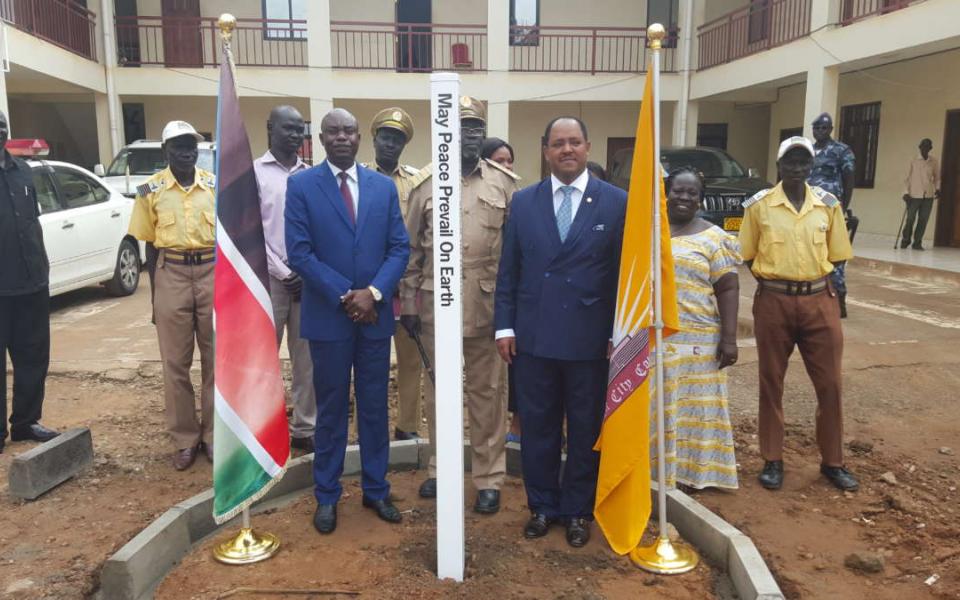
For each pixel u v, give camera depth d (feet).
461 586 10.02
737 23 53.52
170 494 12.91
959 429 15.58
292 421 14.97
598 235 10.82
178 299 13.66
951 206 40.78
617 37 54.13
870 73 45.47
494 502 12.42
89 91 48.83
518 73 52.49
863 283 31.96
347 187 11.52
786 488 13.15
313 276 11.00
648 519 11.73
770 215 12.76
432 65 53.72
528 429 11.51
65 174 27.37
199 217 13.67
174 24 54.44
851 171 24.09
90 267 27.68
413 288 12.97
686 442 13.00
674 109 54.95
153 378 19.22
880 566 10.43
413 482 13.71
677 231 12.70
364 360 11.67
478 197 12.27
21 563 10.67
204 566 10.60
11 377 19.01
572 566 10.64
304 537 11.45
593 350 10.97
